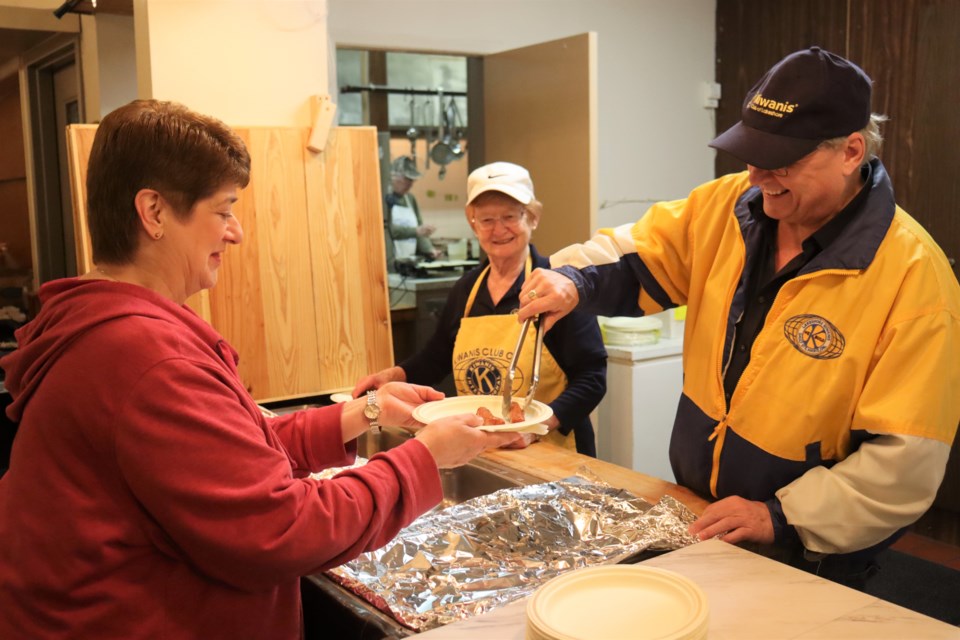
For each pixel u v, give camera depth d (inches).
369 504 40.4
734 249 61.6
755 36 184.9
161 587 38.5
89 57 144.3
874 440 52.9
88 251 86.8
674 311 144.2
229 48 94.6
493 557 54.0
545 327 63.9
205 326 41.2
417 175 189.2
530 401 60.3
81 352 37.2
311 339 97.8
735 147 53.6
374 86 182.4
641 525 56.2
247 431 38.3
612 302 69.0
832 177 53.5
